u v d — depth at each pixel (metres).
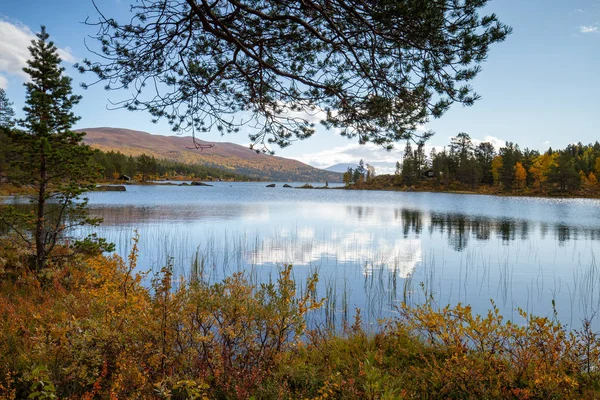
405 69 4.66
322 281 12.73
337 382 3.98
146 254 17.16
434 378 4.21
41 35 9.91
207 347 4.21
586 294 11.62
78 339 3.94
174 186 132.50
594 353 4.34
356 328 6.30
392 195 102.44
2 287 8.55
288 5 4.49
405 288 11.04
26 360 4.33
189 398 3.56
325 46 5.24
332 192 121.25
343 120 5.38
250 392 3.76
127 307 4.19
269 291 4.40
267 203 59.66
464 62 4.11
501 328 4.44
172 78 5.34
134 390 3.51
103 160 121.06
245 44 4.99
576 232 28.33
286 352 4.78
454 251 19.55
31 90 9.94
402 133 5.02
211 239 21.88
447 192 117.19
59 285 8.53
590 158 125.94
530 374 4.17
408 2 3.72
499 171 114.81
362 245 21.02
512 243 22.64
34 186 10.23
